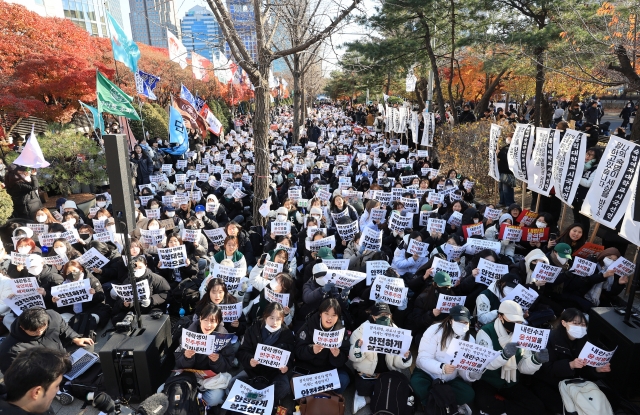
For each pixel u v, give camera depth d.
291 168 15.05
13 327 4.69
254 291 6.83
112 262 7.22
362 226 8.80
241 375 4.75
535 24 16.23
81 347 5.38
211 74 31.02
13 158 12.66
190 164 16.00
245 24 9.37
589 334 4.99
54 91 15.52
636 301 6.45
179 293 6.59
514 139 9.16
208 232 8.02
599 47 10.58
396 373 4.64
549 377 4.51
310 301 5.65
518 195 13.81
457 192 10.59
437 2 17.47
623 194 5.80
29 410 2.71
